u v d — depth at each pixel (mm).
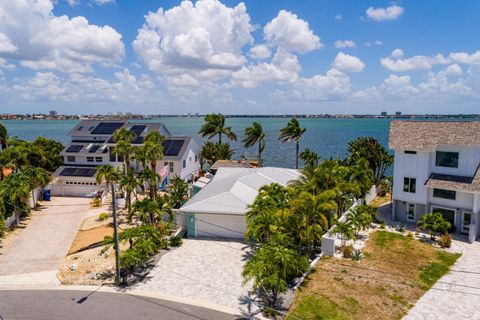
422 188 38406
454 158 37250
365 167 49750
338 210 37688
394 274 28109
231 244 34812
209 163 77875
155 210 34656
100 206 48094
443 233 35469
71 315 22641
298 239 29938
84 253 32281
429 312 23141
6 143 57062
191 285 26625
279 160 109500
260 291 25609
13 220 39531
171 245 34188
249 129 76312
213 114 79000
